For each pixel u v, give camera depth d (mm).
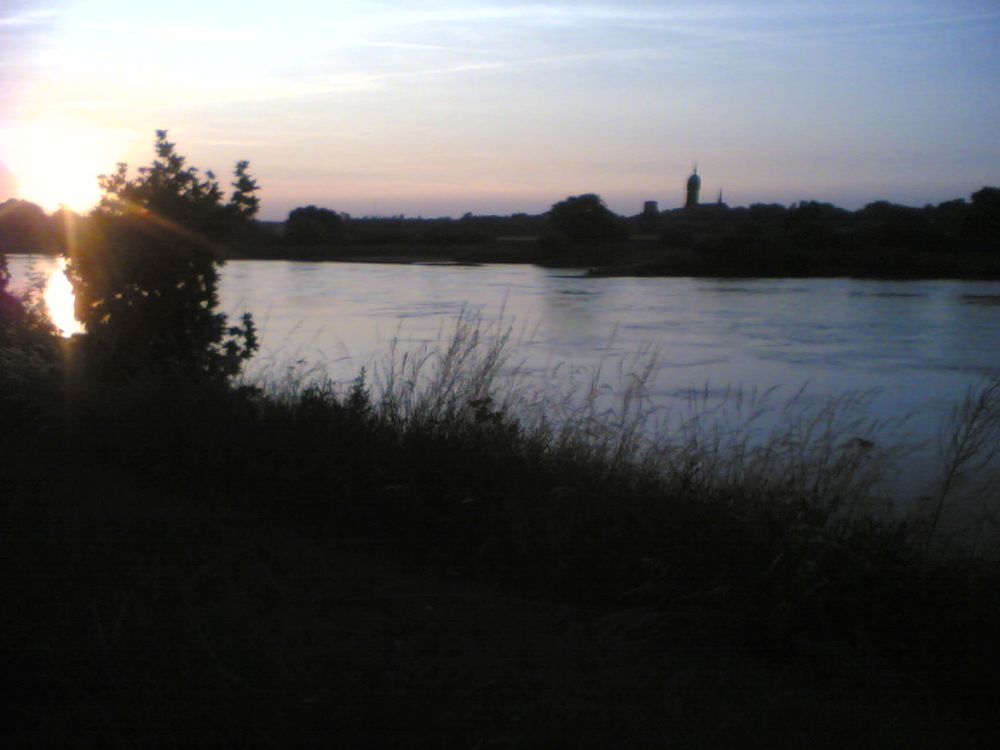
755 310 35875
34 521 5984
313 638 4457
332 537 5992
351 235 91750
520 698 3924
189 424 7590
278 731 3604
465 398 7598
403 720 3693
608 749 3566
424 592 5113
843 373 19703
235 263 73562
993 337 26688
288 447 6887
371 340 22703
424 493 6141
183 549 5625
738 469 6719
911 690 4242
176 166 10008
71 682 3969
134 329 9625
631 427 7590
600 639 4559
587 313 34188
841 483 6566
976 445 7320
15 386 8930
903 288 47969
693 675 4250
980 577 4918
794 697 4098
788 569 4855
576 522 5574
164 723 3664
